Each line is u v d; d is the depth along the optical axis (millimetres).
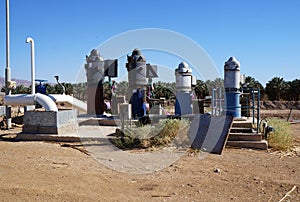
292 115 29969
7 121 14945
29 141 11258
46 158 8406
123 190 5879
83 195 5414
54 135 11297
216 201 5371
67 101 15266
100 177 6730
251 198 5547
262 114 30109
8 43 15078
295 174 7191
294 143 11547
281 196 5652
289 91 44344
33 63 15758
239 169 7578
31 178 6410
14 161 7902
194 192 5840
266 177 6891
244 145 10227
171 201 5336
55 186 5887
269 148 10250
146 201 5297
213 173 7191
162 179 6688
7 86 14984
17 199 5141
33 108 15914
